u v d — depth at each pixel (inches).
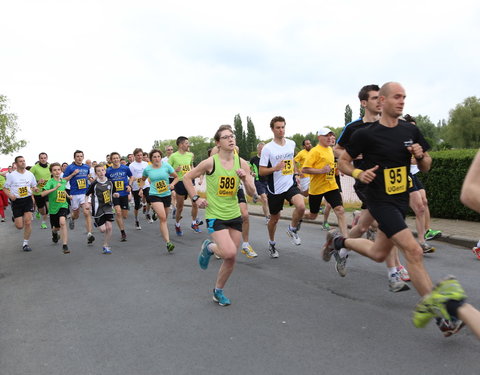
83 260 304.2
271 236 276.8
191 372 126.3
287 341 144.8
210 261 278.2
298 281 219.0
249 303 187.6
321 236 351.3
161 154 341.1
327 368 124.0
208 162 186.2
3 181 386.9
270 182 269.3
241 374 123.4
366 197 156.6
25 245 362.0
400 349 133.8
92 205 322.0
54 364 136.9
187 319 171.5
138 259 296.0
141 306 191.2
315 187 283.9
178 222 397.7
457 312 95.6
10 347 152.6
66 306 197.3
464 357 126.0
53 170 353.1
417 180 276.1
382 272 227.1
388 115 152.9
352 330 151.2
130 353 142.1
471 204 81.6
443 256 255.4
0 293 227.5
